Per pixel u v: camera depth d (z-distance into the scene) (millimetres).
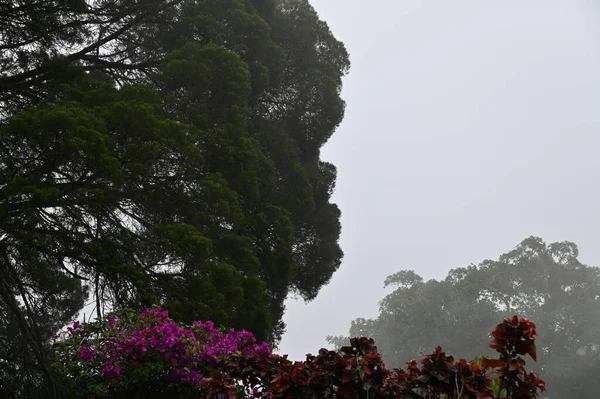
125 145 12227
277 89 20891
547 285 52406
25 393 13094
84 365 6688
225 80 15570
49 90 15477
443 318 51594
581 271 52375
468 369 3773
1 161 11648
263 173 16531
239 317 13164
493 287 52281
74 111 11914
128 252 12195
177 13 18469
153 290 11797
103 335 6973
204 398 6309
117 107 12203
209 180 13570
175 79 15148
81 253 12359
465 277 53594
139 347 6543
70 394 7684
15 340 15172
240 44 17422
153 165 12859
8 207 11008
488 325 50406
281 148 18609
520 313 51781
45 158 11781
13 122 11188
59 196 11305
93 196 11977
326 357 4453
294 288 20828
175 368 6539
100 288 12555
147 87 14039
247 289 13516
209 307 11812
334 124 21625
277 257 15875
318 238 21094
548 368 48469
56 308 17641
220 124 15391
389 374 4098
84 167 11703
